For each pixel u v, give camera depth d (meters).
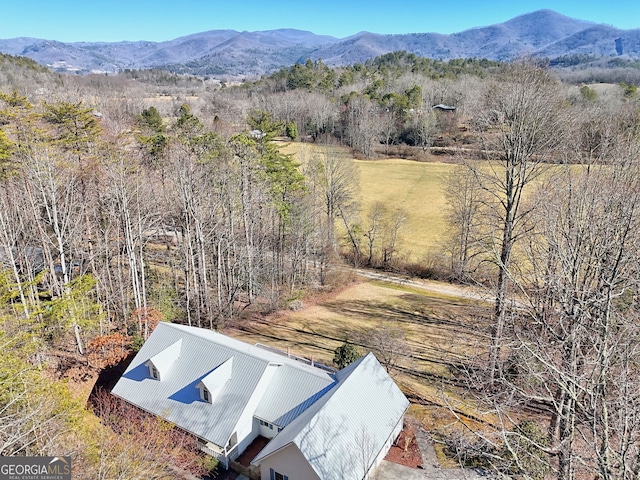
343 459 16.69
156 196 36.59
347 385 19.08
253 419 20.28
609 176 18.86
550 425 18.25
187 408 20.42
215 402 20.08
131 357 26.34
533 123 21.22
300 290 38.88
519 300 22.72
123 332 28.17
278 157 39.00
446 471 18.19
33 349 21.23
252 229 35.59
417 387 23.97
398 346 26.77
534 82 21.83
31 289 26.36
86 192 32.19
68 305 24.55
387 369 25.39
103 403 22.80
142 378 22.44
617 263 10.53
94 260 31.67
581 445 14.91
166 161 38.94
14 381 15.88
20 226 30.16
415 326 32.09
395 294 38.94
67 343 26.67
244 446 19.92
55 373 24.20
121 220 32.12
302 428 16.77
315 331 31.62
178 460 18.70
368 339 29.44
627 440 9.38
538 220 19.42
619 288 13.77
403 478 17.94
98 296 29.19
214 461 18.81
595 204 15.67
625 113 30.55
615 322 13.62
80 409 17.75
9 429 14.52
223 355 21.61
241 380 20.44
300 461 16.56
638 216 13.08
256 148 37.62
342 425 17.66
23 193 31.22
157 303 31.31
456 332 30.50
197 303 31.11
